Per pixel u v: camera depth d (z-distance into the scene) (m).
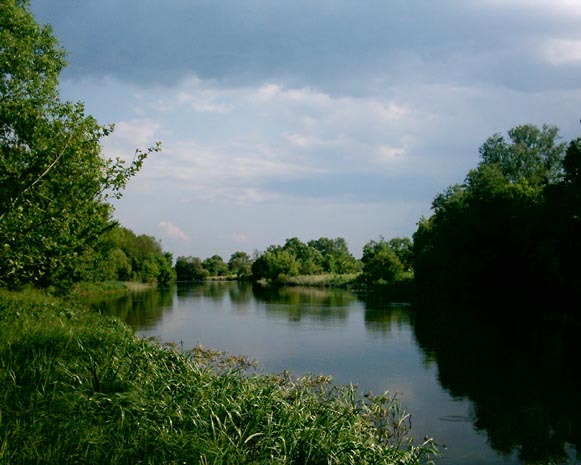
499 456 8.45
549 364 15.57
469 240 39.88
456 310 33.00
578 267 29.92
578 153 29.59
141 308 34.50
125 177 10.70
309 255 129.88
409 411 10.75
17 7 21.55
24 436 4.80
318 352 17.38
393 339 20.42
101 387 6.34
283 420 6.47
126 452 4.91
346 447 6.21
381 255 65.62
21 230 8.80
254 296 52.97
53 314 12.16
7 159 9.77
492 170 48.16
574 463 8.21
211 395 6.77
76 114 9.63
